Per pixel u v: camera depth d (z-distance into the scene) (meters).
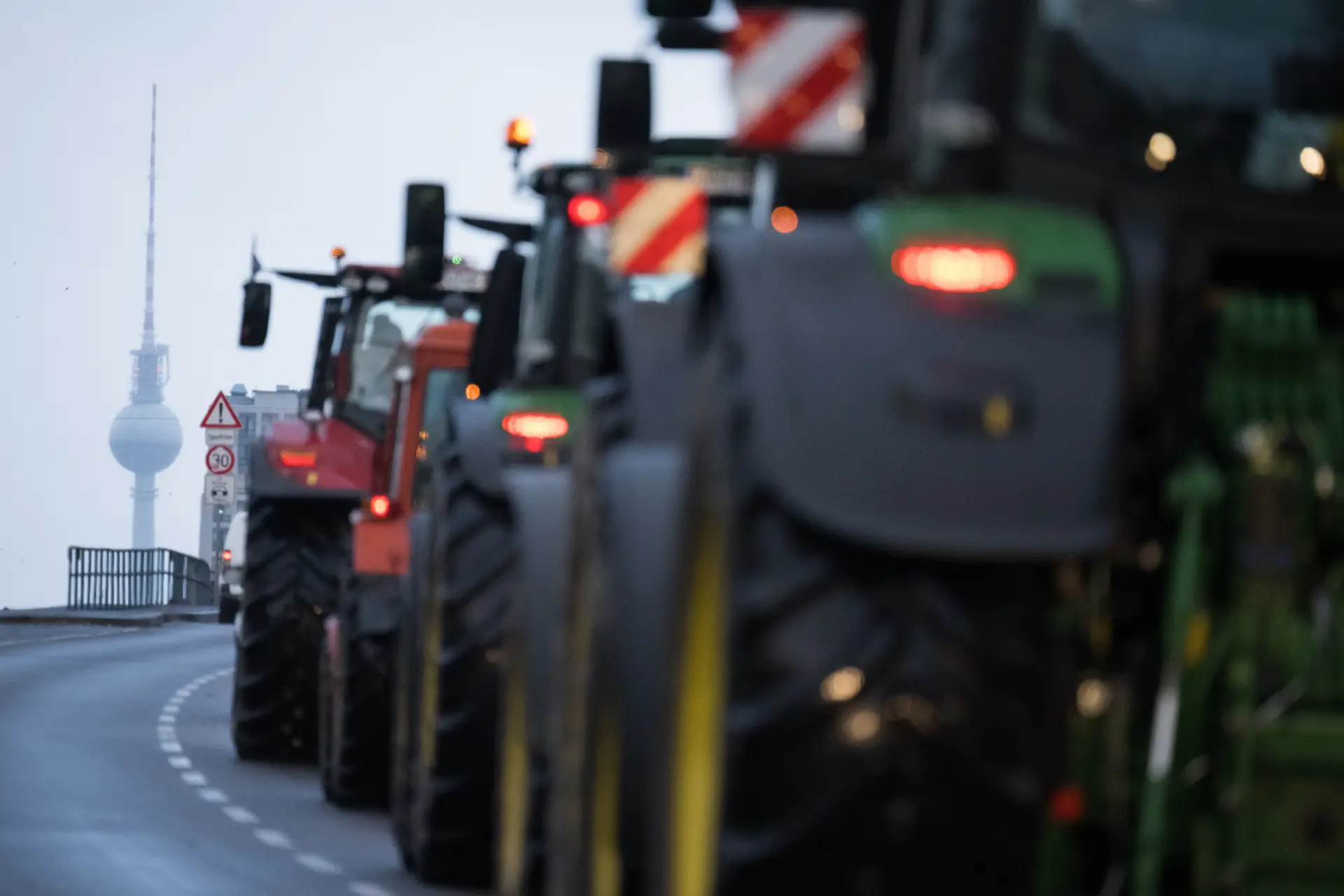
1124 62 14.08
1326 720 12.28
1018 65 13.99
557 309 30.14
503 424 29.64
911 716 11.62
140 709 65.31
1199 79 14.09
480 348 33.97
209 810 41.09
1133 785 12.53
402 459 41.75
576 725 18.86
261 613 51.00
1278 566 12.30
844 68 14.05
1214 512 12.48
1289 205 13.47
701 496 13.31
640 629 16.06
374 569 41.00
